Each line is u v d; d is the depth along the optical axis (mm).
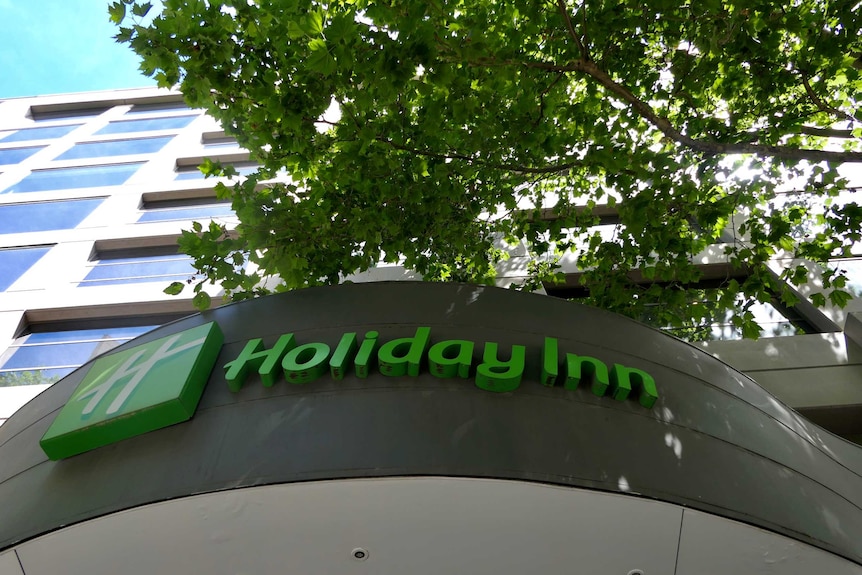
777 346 10953
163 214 18375
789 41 9773
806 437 6914
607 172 9133
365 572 5324
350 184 9727
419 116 9695
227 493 5090
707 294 12688
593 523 5152
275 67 7824
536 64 7848
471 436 5426
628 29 9133
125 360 7098
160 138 24938
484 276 12273
